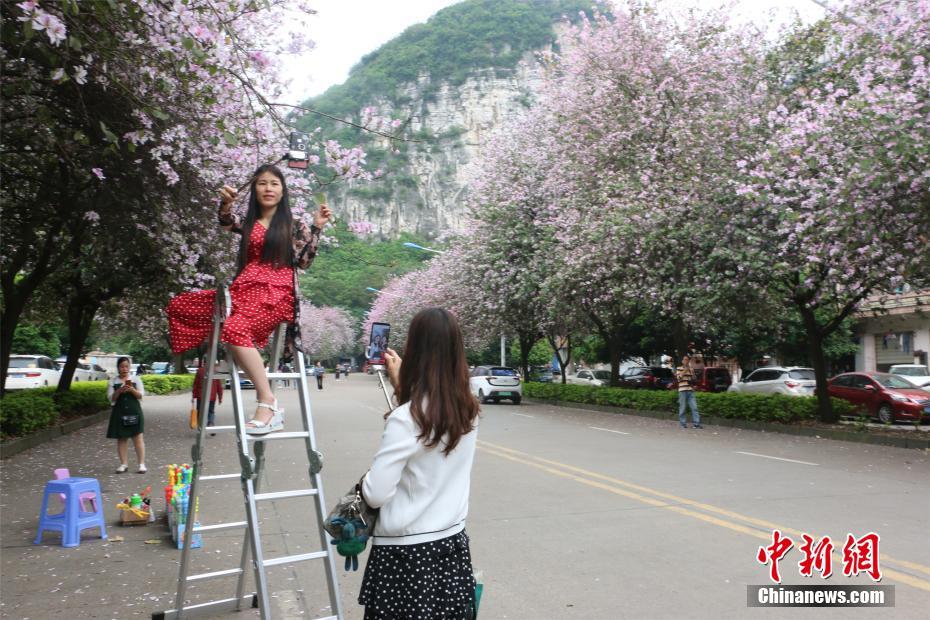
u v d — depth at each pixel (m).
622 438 15.64
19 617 4.83
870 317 32.31
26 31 6.39
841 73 15.98
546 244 24.64
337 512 2.72
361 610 5.00
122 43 8.44
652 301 20.83
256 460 4.20
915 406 17.97
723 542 6.53
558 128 23.81
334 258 102.75
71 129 10.06
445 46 144.62
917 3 12.59
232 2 8.88
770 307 19.39
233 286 4.11
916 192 12.19
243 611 4.97
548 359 59.56
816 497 8.55
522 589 5.30
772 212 14.55
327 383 59.81
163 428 18.12
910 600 4.97
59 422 17.56
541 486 9.46
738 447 14.01
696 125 18.12
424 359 2.71
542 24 145.75
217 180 10.34
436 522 2.64
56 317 24.48
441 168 131.75
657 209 17.95
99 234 13.50
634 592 5.21
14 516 8.02
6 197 13.58
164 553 6.48
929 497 8.55
